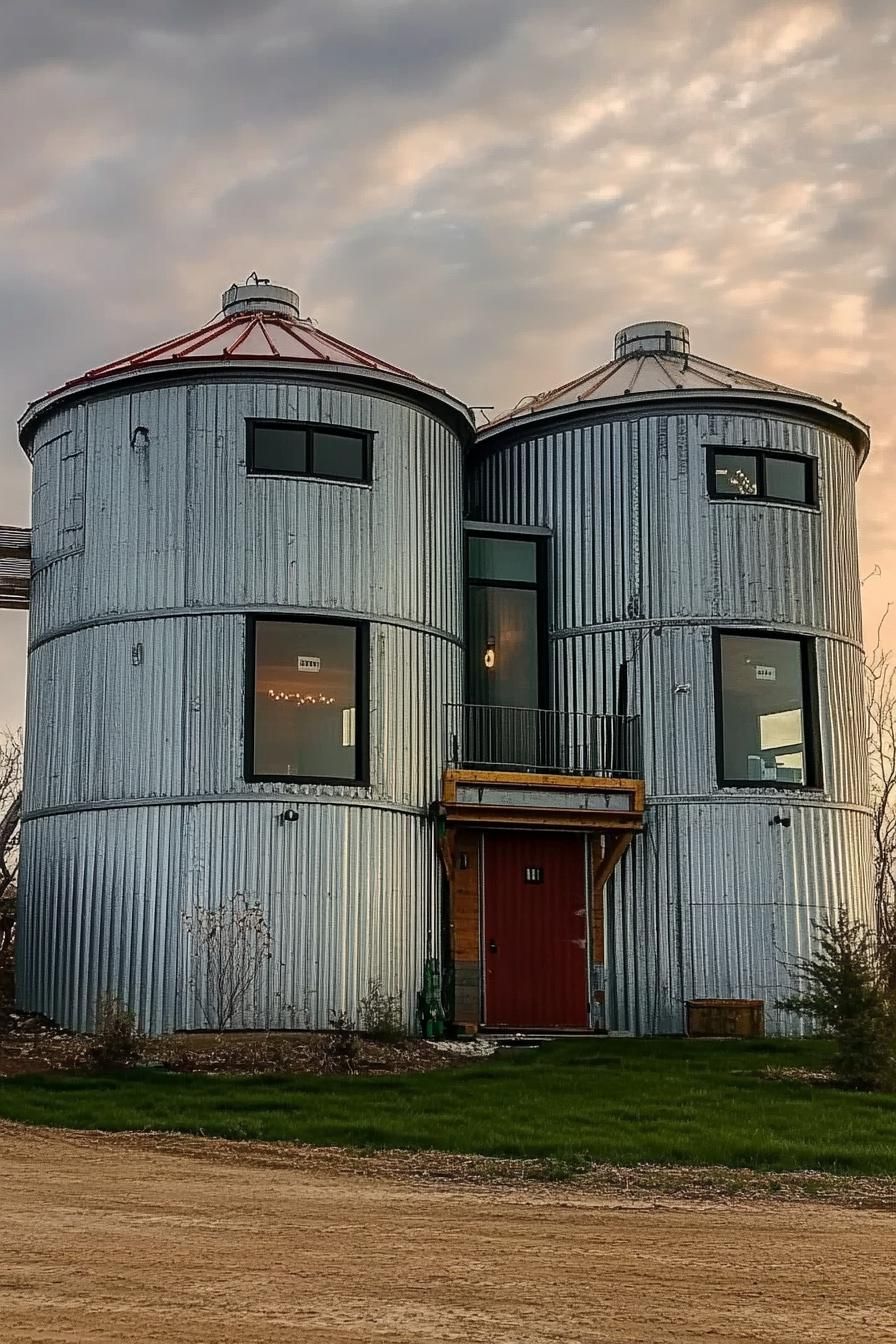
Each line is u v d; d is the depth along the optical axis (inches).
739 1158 488.7
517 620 901.8
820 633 890.1
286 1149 486.6
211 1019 741.9
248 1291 308.0
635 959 845.8
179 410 797.2
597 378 957.2
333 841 770.2
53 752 817.5
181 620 780.6
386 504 812.0
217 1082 619.2
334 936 762.8
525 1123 534.0
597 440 901.8
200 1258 334.6
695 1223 395.5
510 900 836.0
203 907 753.0
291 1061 679.7
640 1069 682.2
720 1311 306.8
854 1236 386.3
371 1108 558.9
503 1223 384.5
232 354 800.3
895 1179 471.2
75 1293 303.1
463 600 871.1
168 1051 687.1
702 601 871.1
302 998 753.0
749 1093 617.0
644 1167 473.7
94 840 784.3
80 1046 714.2
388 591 805.9
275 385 797.2
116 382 807.1
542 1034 814.5
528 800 818.2
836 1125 547.2
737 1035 811.4
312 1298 304.5
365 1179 441.7
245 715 768.9
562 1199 422.0
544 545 911.7
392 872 786.8
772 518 887.7
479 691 884.6
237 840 758.5
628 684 872.9
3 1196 398.9
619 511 890.1
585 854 853.8
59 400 831.7
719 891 848.3
